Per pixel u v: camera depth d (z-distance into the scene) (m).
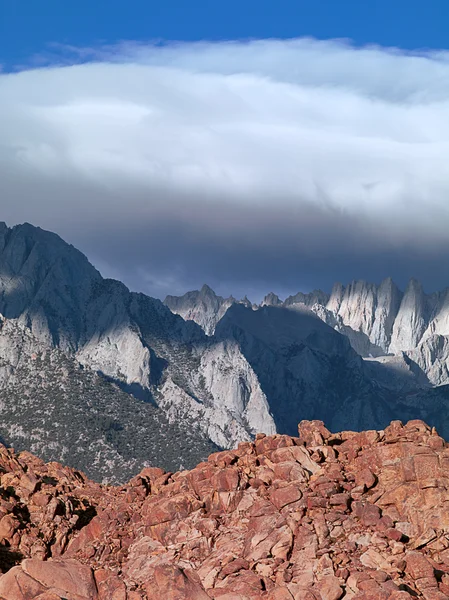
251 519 32.38
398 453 34.44
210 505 34.62
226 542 32.28
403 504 32.41
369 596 27.67
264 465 36.06
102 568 32.97
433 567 29.14
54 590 29.47
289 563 30.28
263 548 31.08
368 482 33.44
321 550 30.50
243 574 29.92
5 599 29.09
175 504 34.66
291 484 33.66
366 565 29.72
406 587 28.44
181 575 29.31
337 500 32.41
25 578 29.66
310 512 32.41
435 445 34.44
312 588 28.61
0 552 34.72
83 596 30.12
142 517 35.81
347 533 31.38
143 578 31.50
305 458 35.38
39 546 35.31
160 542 33.88
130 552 34.00
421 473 32.88
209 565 31.11
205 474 36.12
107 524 36.06
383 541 30.70
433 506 32.00
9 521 35.78
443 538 30.97
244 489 34.62
